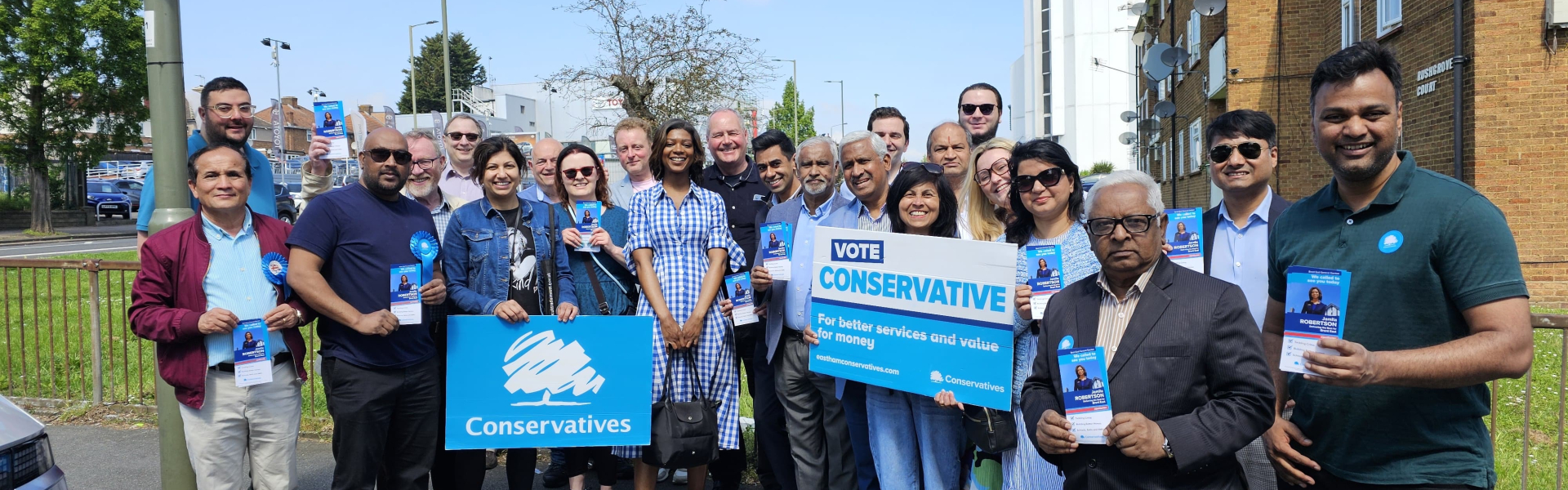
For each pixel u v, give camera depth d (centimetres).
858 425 462
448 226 479
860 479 476
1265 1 1681
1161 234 291
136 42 3103
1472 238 259
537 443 461
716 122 594
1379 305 276
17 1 2930
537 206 494
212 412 393
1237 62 1698
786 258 465
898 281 403
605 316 465
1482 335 255
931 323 394
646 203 492
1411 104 1239
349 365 411
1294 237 305
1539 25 1046
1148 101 2939
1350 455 290
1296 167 1684
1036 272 363
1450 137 1127
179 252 389
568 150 517
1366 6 1420
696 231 485
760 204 596
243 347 378
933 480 414
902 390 402
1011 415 383
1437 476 276
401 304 406
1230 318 278
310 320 417
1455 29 1086
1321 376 257
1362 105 268
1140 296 291
